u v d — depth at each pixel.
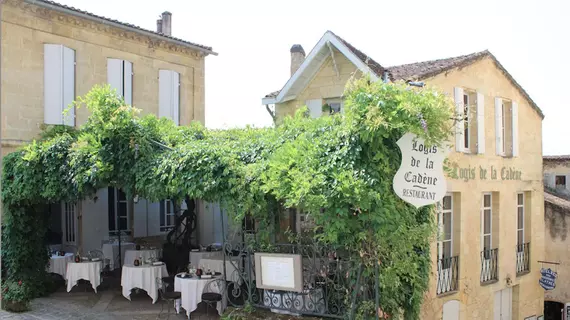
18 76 11.81
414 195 6.07
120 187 8.84
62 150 9.19
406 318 6.91
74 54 13.05
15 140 11.66
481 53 11.84
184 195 7.59
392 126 5.85
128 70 14.34
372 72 9.78
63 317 9.24
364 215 5.88
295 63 14.26
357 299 6.35
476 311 11.49
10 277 10.26
